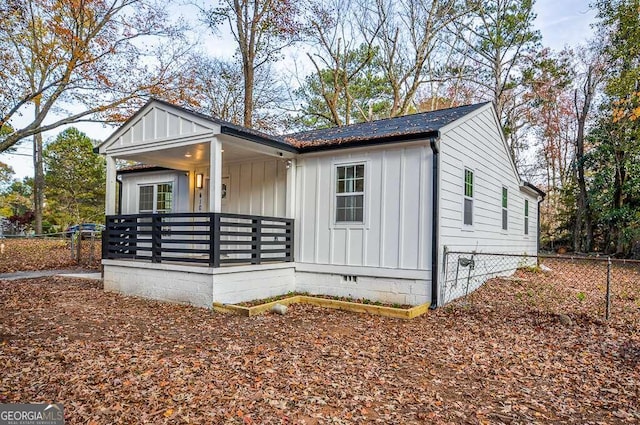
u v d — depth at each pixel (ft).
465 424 10.57
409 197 24.56
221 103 66.95
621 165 60.23
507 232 39.45
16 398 11.21
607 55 61.72
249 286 25.58
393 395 12.17
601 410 11.50
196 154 29.48
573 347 17.01
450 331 19.49
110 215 29.58
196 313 22.49
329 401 11.60
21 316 20.53
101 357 14.56
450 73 74.69
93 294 27.50
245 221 32.55
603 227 67.36
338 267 27.09
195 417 10.38
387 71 68.18
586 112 69.77
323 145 26.89
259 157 31.22
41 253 50.78
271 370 13.79
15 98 43.60
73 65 42.04
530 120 80.94
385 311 22.88
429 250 23.73
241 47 55.26
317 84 74.28
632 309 23.72
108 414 10.37
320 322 21.26
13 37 41.55
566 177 83.20
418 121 29.01
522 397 12.27
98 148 30.66
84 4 41.93
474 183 30.07
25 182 102.47
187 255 36.06
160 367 13.74
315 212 28.37
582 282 35.47
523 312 22.65
